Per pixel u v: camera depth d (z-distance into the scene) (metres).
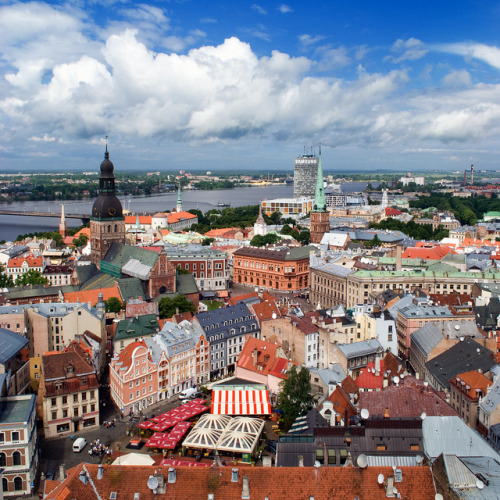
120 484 92.69
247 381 180.88
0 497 115.81
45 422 151.25
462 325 190.50
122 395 164.88
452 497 86.44
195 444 138.50
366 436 109.94
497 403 133.50
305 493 91.25
